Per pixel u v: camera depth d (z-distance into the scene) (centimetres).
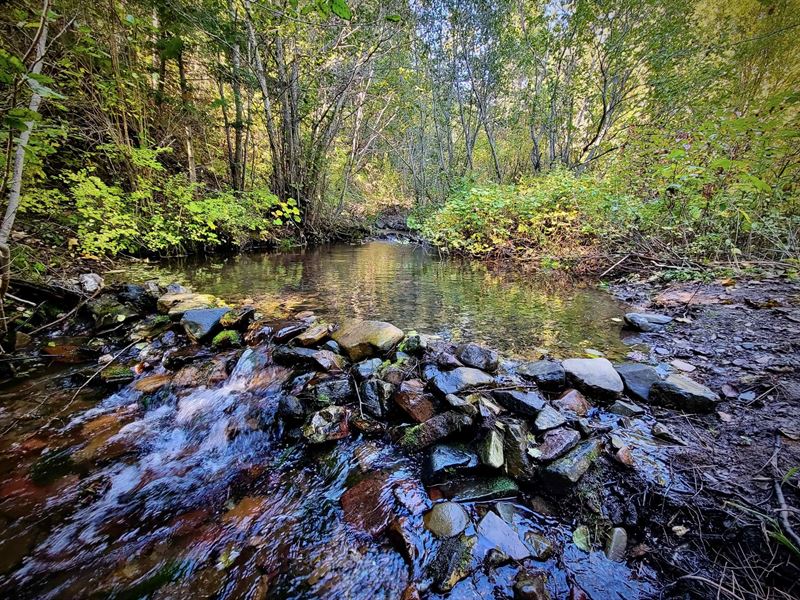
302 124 1173
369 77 1106
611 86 1127
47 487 192
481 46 1308
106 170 698
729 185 466
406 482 190
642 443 187
